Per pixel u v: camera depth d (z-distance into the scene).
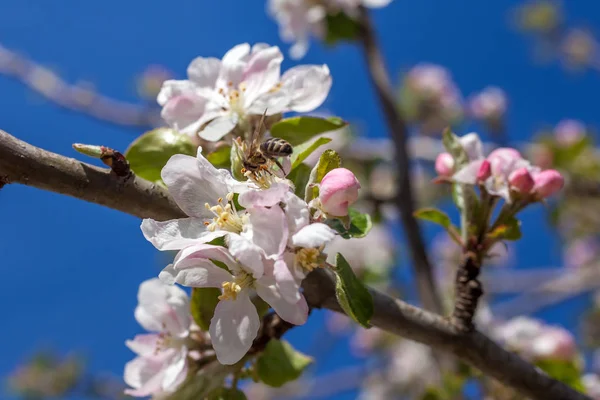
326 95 0.39
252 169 0.36
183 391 0.38
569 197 0.93
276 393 1.09
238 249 0.33
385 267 0.82
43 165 0.35
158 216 0.36
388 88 0.63
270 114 0.38
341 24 0.67
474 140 0.42
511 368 0.40
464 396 0.51
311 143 0.37
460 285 0.40
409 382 0.98
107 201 0.36
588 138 0.92
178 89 0.39
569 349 0.49
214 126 0.38
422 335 0.39
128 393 0.38
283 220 0.34
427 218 0.41
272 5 0.71
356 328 1.09
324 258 0.35
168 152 0.38
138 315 0.39
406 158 0.60
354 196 0.35
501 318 0.76
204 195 0.35
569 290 0.96
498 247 1.04
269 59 0.39
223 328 0.35
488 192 0.40
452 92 1.06
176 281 0.35
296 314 0.34
